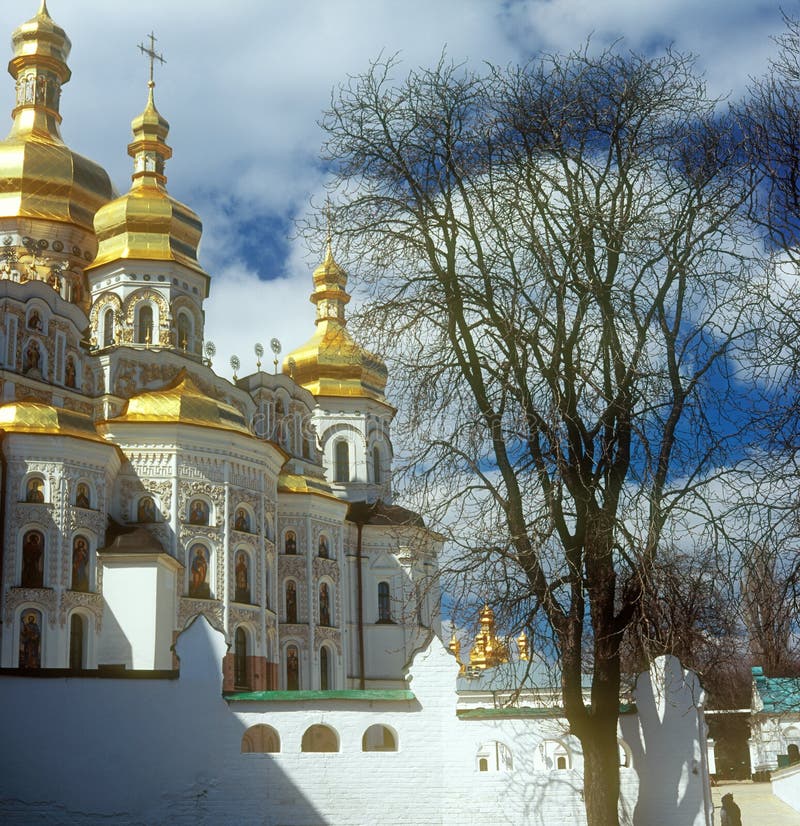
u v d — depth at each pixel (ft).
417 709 101.60
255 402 235.61
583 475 91.91
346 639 238.07
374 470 277.03
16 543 165.17
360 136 97.40
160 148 241.96
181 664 100.78
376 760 99.96
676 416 92.32
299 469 239.91
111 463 179.01
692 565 90.63
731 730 275.80
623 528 88.63
